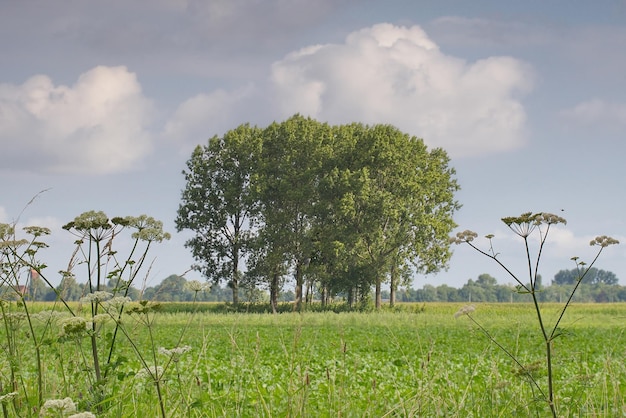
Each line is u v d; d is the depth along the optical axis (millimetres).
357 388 11430
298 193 64500
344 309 66438
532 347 21266
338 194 65250
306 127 70312
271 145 70438
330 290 67312
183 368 12641
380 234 64500
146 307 5445
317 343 23250
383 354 19750
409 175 67250
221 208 67625
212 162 69500
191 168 69750
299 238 64812
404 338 26094
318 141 69500
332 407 7773
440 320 39219
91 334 5805
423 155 70375
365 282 65875
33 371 9102
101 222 6309
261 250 66250
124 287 6168
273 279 65562
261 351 18688
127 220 6258
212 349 18750
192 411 6793
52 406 4359
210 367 13750
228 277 67438
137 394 7438
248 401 8406
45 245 6336
